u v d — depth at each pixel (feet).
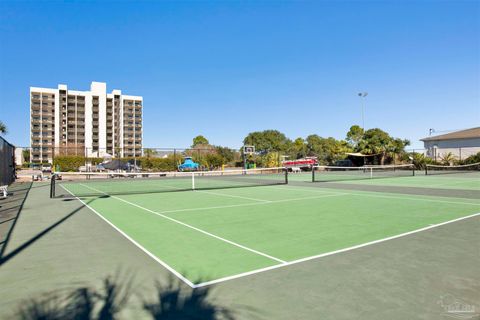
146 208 34.35
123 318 10.41
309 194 47.21
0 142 54.34
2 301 11.82
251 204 36.78
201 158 128.77
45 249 18.66
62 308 11.19
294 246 18.79
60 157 107.24
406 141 146.92
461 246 18.42
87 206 36.37
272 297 11.85
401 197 42.55
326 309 10.88
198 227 24.41
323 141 258.37
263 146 286.46
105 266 15.57
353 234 21.63
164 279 13.76
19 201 41.98
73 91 348.79
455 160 133.28
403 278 13.57
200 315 10.55
